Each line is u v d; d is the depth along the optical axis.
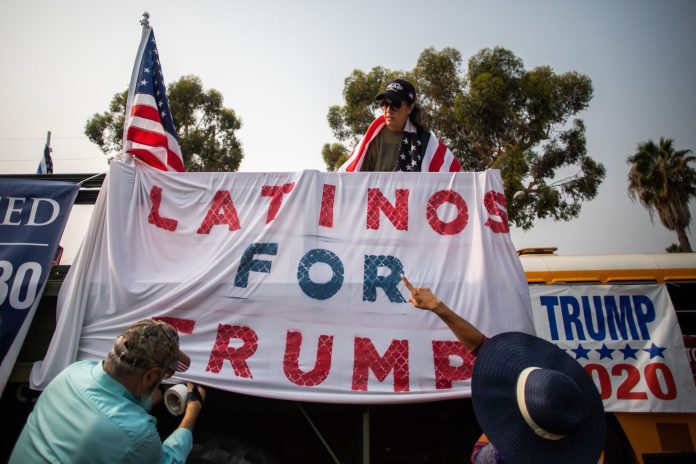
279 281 2.87
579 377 1.96
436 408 3.18
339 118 20.73
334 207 3.06
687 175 20.97
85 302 2.79
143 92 3.64
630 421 3.76
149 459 1.60
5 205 3.01
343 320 2.80
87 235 2.90
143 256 2.98
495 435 1.83
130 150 3.43
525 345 2.02
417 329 2.79
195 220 3.08
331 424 3.07
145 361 1.66
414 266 2.91
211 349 2.74
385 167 3.94
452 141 19.11
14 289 2.79
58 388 1.70
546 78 18.70
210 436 2.65
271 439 3.04
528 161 18.16
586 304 4.15
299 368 2.71
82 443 1.53
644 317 4.03
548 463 1.75
